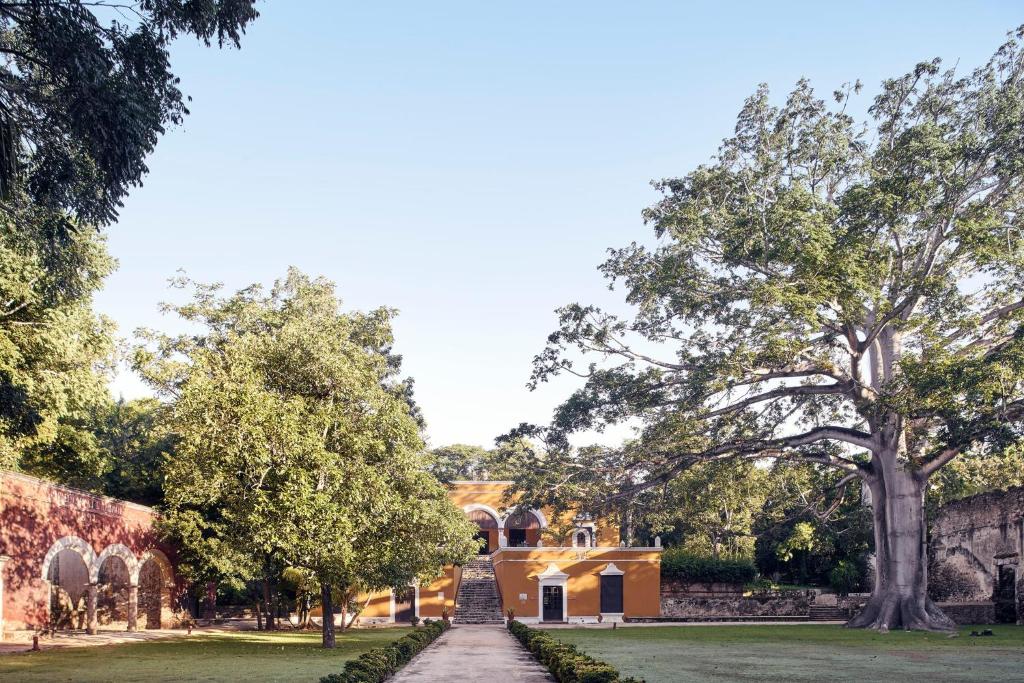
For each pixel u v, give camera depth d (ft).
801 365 119.85
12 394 65.16
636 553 160.15
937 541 160.15
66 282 69.62
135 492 130.93
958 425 105.70
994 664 72.95
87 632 103.91
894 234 109.50
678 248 110.83
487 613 159.94
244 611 163.22
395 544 92.17
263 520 84.43
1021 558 131.34
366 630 136.67
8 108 46.19
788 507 164.66
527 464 125.29
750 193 110.22
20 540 92.07
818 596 168.35
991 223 101.96
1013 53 107.86
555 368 120.37
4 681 58.85
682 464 125.29
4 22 46.78
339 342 96.27
